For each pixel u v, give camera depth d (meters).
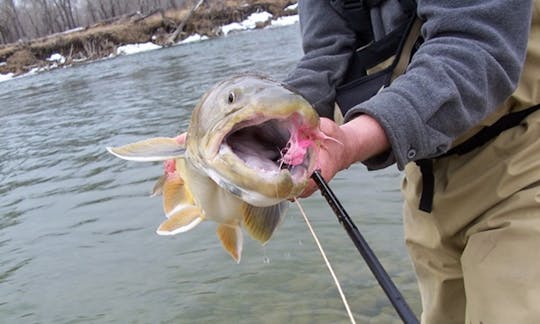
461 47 0.81
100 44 17.08
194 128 0.77
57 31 27.44
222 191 0.81
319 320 1.88
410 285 1.96
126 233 2.74
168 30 18.34
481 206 1.03
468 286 1.02
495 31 0.82
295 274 2.14
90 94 8.39
